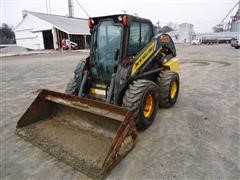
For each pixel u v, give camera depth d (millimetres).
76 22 33750
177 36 59188
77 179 2234
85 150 2547
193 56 15156
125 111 2398
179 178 2221
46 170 2400
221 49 21891
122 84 2996
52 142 2760
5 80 7641
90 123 3018
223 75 7531
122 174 2291
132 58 3229
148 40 3889
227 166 2395
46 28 26781
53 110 3482
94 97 3531
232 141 2928
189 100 4730
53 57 16516
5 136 3203
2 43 45781
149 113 3332
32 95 5531
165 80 4008
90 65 3682
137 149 2760
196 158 2553
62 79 7645
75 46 26484
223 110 4070
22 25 29344
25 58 16062
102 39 3432
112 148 2232
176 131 3250
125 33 3090
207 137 3049
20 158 2637
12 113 4215
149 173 2305
